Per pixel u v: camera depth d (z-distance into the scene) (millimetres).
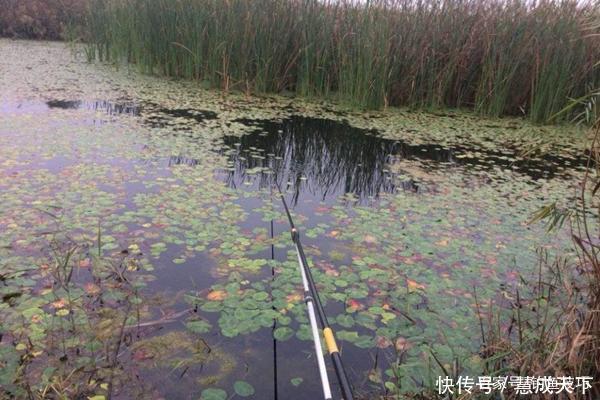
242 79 8305
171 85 8531
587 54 7652
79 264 2887
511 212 4250
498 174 5316
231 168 4805
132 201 3799
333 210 4039
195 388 2055
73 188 3916
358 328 2555
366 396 2090
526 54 7926
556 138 7098
